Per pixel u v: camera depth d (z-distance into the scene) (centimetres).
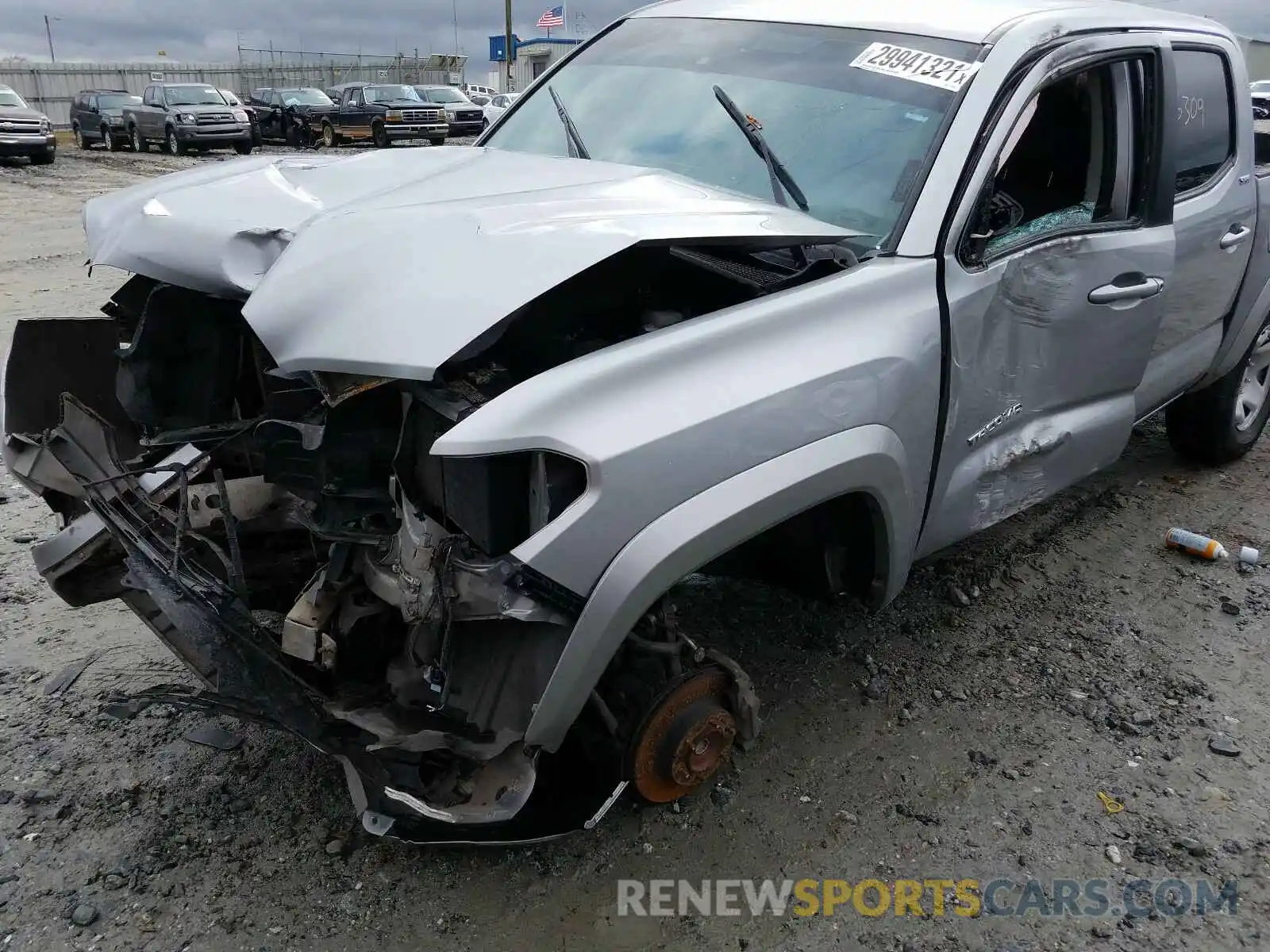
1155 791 283
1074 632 358
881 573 269
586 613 203
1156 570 403
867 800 277
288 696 223
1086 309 311
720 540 214
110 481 254
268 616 285
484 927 234
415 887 244
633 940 232
